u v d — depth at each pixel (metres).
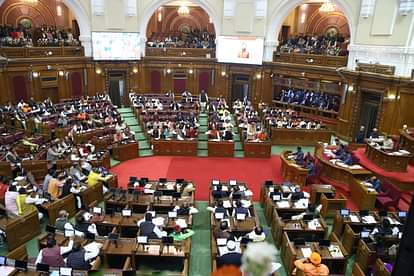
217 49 27.34
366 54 20.42
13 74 22.38
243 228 9.98
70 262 8.07
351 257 10.28
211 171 17.02
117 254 8.77
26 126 19.50
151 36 32.50
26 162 14.44
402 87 17.98
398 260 1.69
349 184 14.45
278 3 24.97
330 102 24.14
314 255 8.32
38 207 11.34
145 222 9.52
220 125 20.66
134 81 27.98
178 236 9.47
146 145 19.95
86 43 25.81
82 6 24.73
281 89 27.19
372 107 20.47
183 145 18.77
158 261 9.25
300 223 10.42
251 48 26.14
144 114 22.55
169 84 28.91
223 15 26.30
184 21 33.44
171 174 16.56
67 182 12.22
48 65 23.95
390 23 18.72
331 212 12.38
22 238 10.34
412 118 17.98
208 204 13.11
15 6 26.03
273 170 17.30
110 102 24.86
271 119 22.41
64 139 17.05
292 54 25.34
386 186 13.11
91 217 10.45
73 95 26.17
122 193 11.94
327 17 27.89
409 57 17.80
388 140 15.92
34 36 26.94
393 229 10.03
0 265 7.80
